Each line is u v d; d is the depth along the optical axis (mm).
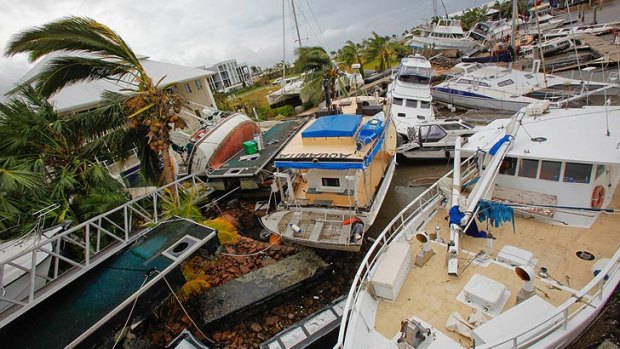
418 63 20719
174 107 10312
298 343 6512
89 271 6570
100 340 5453
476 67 22422
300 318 7711
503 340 4414
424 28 38344
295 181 10328
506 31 33781
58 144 9500
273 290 7891
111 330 5598
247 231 11500
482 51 33250
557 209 6832
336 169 8781
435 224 7801
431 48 36906
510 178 7414
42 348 5016
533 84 18734
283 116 25672
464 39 35688
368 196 9117
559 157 6484
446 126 15320
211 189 12906
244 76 81938
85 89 17438
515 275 5891
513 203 7062
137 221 10047
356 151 8500
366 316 5570
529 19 28578
